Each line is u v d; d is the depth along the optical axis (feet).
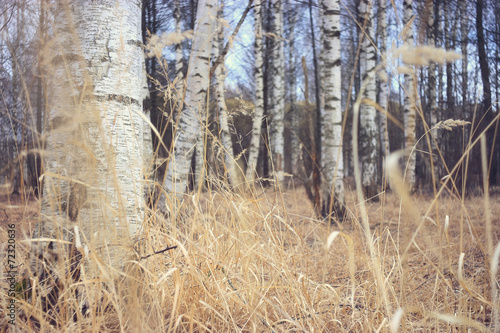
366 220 3.96
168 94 5.83
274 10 38.88
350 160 54.60
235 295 4.92
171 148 5.49
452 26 41.57
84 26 5.91
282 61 42.75
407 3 27.94
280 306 5.21
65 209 5.20
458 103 38.88
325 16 20.11
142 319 3.96
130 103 6.17
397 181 2.52
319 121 41.60
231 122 8.18
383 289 4.10
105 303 4.21
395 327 3.24
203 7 15.57
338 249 8.87
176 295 4.03
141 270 4.86
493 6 32.22
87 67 5.75
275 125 39.70
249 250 5.05
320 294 5.37
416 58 2.58
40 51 4.20
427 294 6.00
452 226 12.39
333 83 19.70
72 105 5.17
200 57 15.40
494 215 15.33
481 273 7.27
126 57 6.25
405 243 3.67
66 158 5.02
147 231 5.08
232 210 5.63
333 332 5.05
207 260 4.87
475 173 26.04
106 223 4.58
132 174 5.38
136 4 6.95
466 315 4.84
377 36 39.45
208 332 4.63
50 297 5.01
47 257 4.93
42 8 4.51
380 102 40.22
